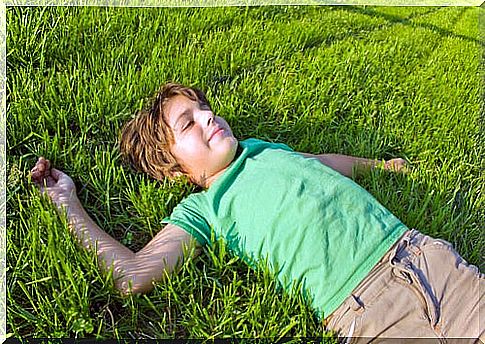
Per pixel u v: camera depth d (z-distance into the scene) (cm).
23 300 131
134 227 150
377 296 124
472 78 241
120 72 196
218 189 142
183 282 132
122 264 131
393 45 262
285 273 130
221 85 201
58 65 195
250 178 142
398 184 167
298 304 128
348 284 126
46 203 144
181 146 149
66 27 207
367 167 168
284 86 204
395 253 128
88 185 156
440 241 131
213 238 138
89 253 133
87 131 171
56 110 174
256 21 247
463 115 209
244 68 214
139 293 130
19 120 168
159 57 206
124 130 162
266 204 136
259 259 133
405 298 122
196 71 201
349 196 136
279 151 148
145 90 187
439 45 272
